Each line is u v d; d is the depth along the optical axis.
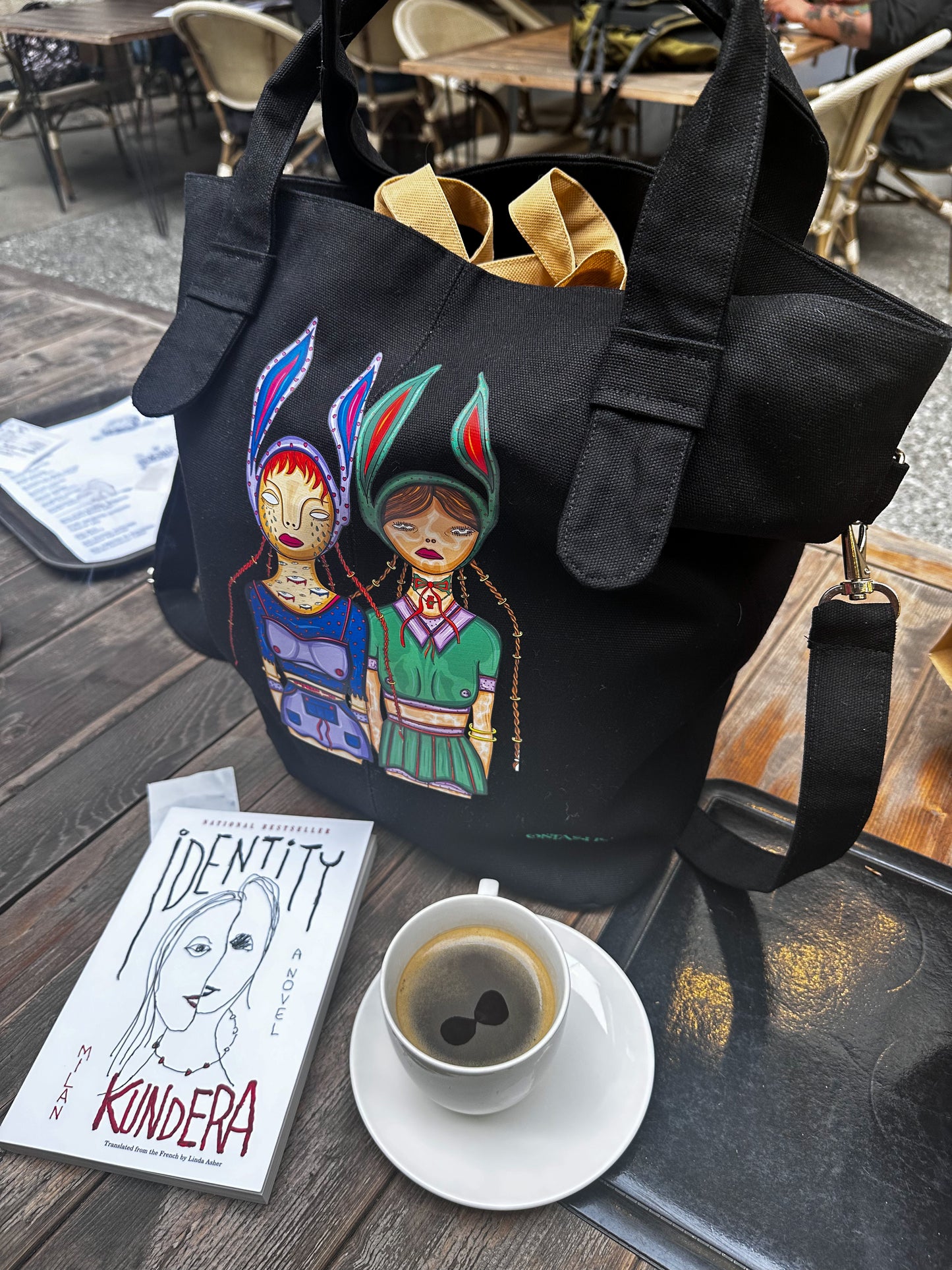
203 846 0.56
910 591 0.76
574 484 0.39
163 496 0.91
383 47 2.40
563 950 0.45
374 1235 0.40
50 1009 0.49
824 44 1.76
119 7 2.58
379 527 0.46
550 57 1.84
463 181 0.57
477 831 0.54
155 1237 0.40
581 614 0.44
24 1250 0.39
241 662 0.59
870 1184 0.41
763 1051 0.46
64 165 2.86
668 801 0.52
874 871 0.55
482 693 0.49
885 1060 0.46
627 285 0.38
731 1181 0.41
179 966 0.49
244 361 0.49
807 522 0.39
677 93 1.52
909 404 0.38
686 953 0.51
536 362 0.41
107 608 0.79
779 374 0.37
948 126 2.10
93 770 0.64
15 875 0.56
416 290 0.44
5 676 0.72
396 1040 0.38
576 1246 0.39
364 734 0.54
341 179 0.57
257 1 2.42
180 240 2.57
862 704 0.44
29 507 0.89
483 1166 0.41
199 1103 0.43
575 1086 0.44
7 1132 0.43
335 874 0.54
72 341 1.19
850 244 2.13
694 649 0.44
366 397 0.45
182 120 3.37
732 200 0.36
